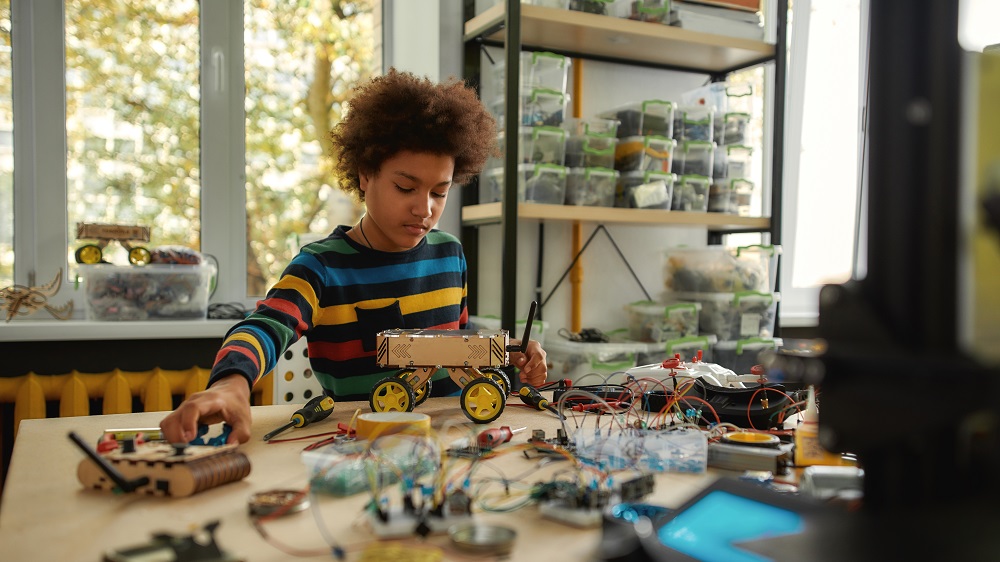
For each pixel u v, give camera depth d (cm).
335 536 56
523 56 196
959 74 45
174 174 205
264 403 186
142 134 201
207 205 207
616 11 209
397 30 231
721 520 49
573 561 51
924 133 45
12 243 191
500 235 221
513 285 186
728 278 217
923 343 45
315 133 221
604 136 205
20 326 169
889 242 46
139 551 50
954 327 45
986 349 45
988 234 45
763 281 220
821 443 48
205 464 67
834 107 272
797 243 271
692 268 222
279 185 216
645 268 241
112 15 196
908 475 46
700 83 247
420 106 120
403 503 59
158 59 202
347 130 130
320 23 221
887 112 46
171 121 204
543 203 194
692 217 213
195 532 56
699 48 218
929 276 45
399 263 134
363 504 63
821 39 269
